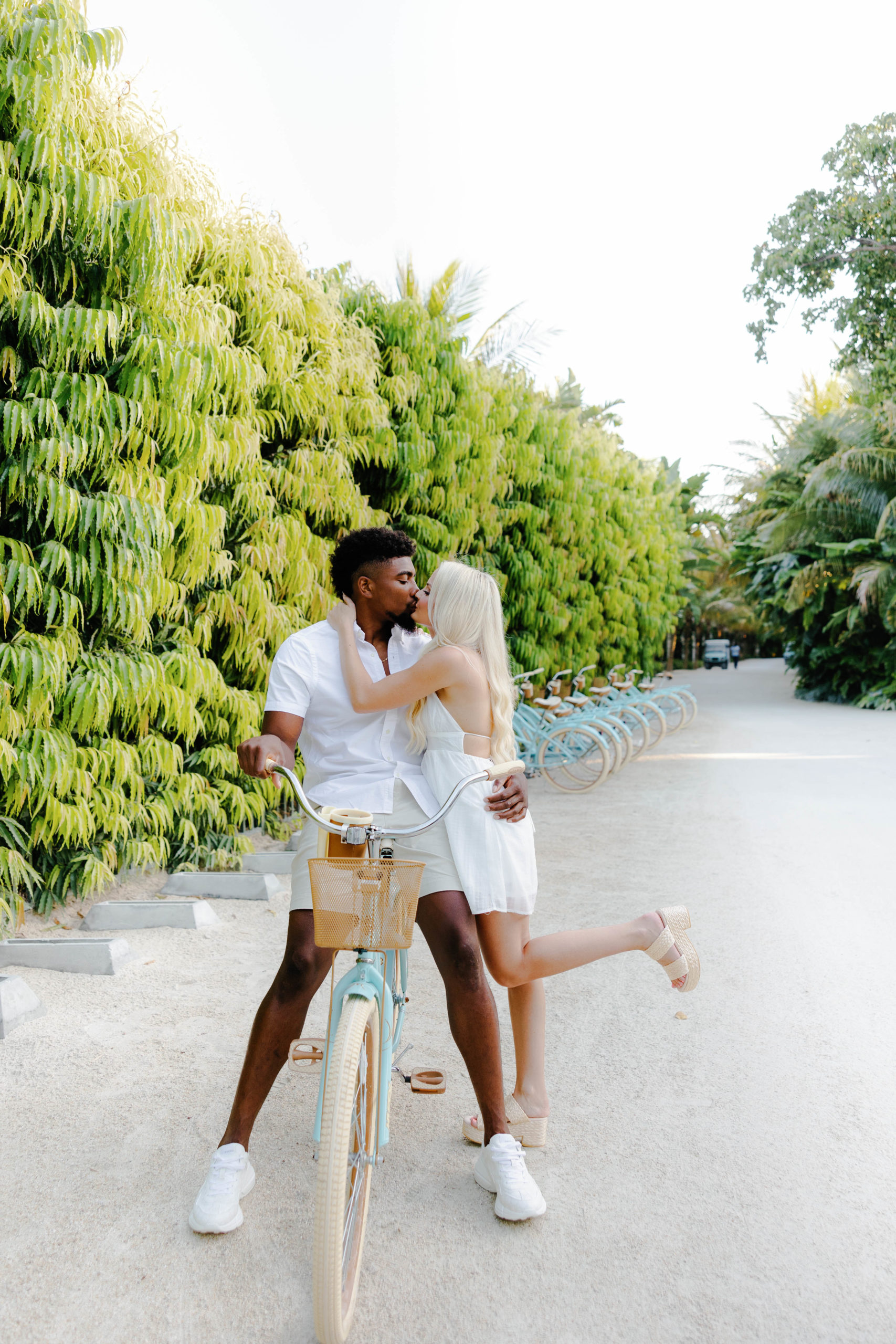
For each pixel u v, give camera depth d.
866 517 21.30
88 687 4.52
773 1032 3.57
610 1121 2.91
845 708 21.08
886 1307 2.08
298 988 2.39
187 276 5.58
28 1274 2.18
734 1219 2.40
